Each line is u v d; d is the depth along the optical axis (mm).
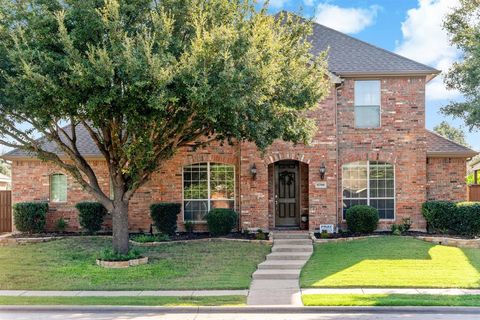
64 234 21781
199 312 11391
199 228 21969
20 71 13477
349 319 10477
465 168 21984
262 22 14828
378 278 14320
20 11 13977
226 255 17594
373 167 21609
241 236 20266
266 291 13273
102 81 12430
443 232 20297
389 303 11508
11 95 14023
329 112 20969
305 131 16938
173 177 22016
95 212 21609
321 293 12867
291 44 16484
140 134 14258
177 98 12867
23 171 23141
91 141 23375
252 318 10727
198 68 12953
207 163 22125
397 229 20531
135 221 22234
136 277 14914
